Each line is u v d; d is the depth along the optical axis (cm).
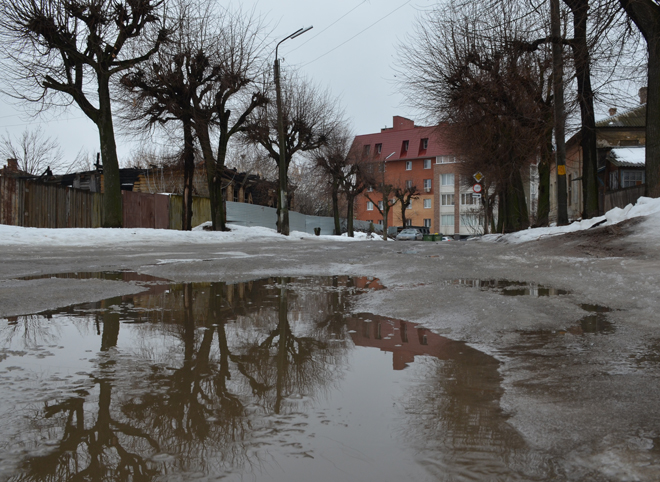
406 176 6194
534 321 262
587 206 1396
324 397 149
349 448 111
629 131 2980
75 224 1839
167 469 102
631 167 2422
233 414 134
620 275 435
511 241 1377
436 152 5962
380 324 273
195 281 500
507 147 1842
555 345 214
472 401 143
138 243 1509
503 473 98
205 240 1855
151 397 149
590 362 186
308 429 123
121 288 432
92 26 1644
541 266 575
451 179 5897
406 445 112
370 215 6544
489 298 328
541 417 129
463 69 1653
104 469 102
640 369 175
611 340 222
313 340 233
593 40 986
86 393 153
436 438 116
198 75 2055
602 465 101
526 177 2902
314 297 386
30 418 131
